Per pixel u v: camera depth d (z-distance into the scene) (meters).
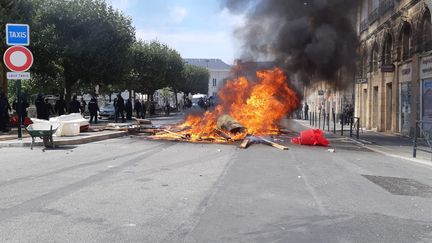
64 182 7.82
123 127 20.48
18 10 23.12
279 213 6.00
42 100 23.42
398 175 9.80
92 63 34.12
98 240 4.71
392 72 24.41
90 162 10.37
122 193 6.96
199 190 7.30
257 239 4.88
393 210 6.41
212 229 5.20
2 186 7.43
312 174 9.37
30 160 10.62
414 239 5.04
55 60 32.88
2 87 25.92
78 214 5.73
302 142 16.39
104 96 65.75
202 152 12.88
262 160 11.42
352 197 7.17
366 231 5.30
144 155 11.90
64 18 32.28
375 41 27.61
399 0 22.69
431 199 7.26
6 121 19.62
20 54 13.88
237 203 6.49
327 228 5.37
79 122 16.97
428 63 19.12
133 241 4.71
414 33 20.55
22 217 5.56
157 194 6.93
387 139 20.62
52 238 4.76
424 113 19.67
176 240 4.78
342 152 14.41
